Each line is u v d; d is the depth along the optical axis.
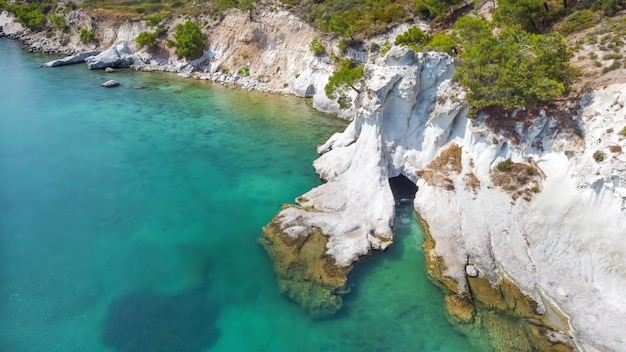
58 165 43.41
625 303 24.05
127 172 42.44
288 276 28.09
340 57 64.06
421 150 38.31
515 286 26.50
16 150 46.19
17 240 31.94
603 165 26.66
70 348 23.17
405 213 34.75
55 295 26.89
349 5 72.88
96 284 27.88
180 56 83.88
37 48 97.56
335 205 34.59
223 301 26.45
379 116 37.62
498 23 45.47
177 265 29.64
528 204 30.08
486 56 33.53
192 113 59.06
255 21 78.06
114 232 33.19
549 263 27.19
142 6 107.69
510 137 32.53
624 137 26.56
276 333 24.17
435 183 35.41
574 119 30.48
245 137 51.06
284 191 39.12
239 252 30.95
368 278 28.12
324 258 29.12
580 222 27.36
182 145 48.78
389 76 37.16
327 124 55.06
